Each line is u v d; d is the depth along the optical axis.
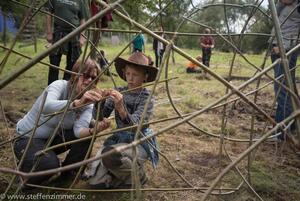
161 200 2.74
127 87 2.82
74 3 4.88
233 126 4.69
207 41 11.29
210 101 6.29
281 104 3.72
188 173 3.20
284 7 3.83
